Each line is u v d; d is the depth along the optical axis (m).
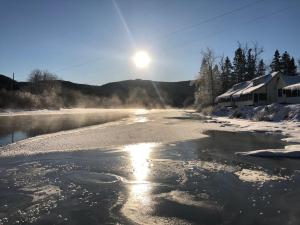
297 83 47.66
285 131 27.30
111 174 13.56
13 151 19.09
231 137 25.20
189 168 14.58
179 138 24.89
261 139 23.62
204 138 24.80
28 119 51.03
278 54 100.06
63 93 136.12
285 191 11.12
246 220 8.76
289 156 16.97
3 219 8.90
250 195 10.76
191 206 9.83
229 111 55.47
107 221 8.76
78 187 11.76
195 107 95.25
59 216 9.10
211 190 11.34
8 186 11.86
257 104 54.06
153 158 16.91
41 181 12.52
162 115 67.94
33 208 9.70
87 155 17.84
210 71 77.62
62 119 51.91
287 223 8.52
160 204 10.00
